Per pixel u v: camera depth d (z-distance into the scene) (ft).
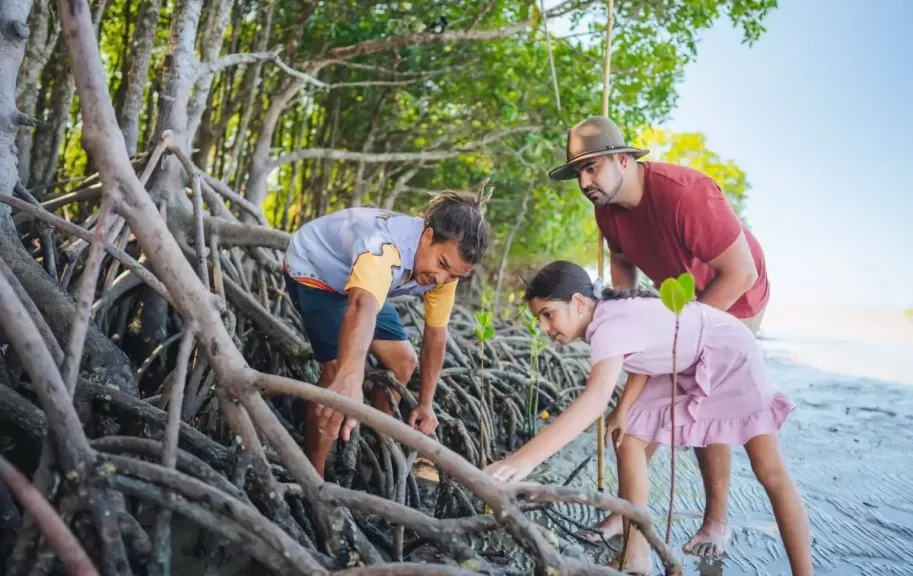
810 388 24.17
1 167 8.79
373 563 5.74
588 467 13.55
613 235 10.78
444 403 13.19
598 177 9.79
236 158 25.38
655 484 12.67
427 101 32.48
